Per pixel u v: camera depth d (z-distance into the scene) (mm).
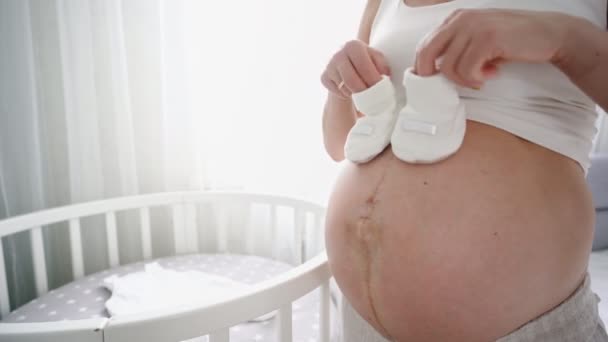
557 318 417
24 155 1111
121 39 1173
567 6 442
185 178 1318
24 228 964
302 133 1341
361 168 506
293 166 1356
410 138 431
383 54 523
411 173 442
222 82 1280
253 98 1308
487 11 379
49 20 1133
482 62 361
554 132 433
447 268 411
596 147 1613
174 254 1325
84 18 1131
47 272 1190
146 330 428
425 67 402
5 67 1069
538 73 433
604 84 374
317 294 978
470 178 416
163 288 916
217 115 1294
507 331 419
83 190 1193
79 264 1089
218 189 1343
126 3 1199
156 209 1316
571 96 447
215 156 1319
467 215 409
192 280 962
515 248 398
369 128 483
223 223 1261
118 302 871
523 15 377
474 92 444
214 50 1260
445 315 424
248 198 1214
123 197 1140
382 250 446
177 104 1263
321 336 615
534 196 406
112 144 1231
